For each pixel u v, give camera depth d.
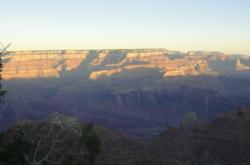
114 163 44.44
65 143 28.81
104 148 47.88
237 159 55.25
